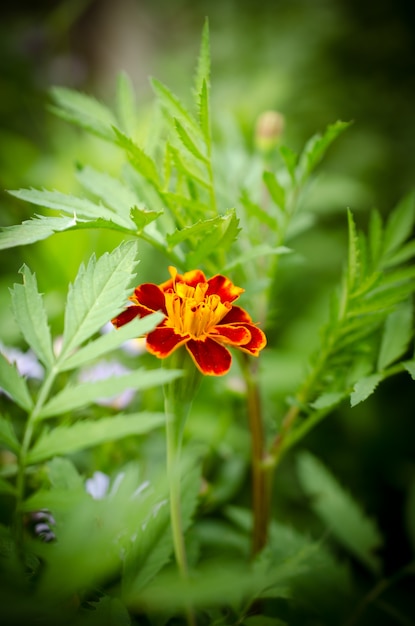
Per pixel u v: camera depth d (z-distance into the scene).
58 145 0.77
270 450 0.38
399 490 0.67
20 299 0.30
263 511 0.38
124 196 0.35
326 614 0.37
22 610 0.26
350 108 1.11
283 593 0.32
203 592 0.27
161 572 0.32
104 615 0.28
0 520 0.35
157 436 0.45
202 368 0.31
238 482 0.45
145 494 0.29
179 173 0.34
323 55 1.17
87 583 0.27
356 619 0.37
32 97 0.92
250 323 0.33
